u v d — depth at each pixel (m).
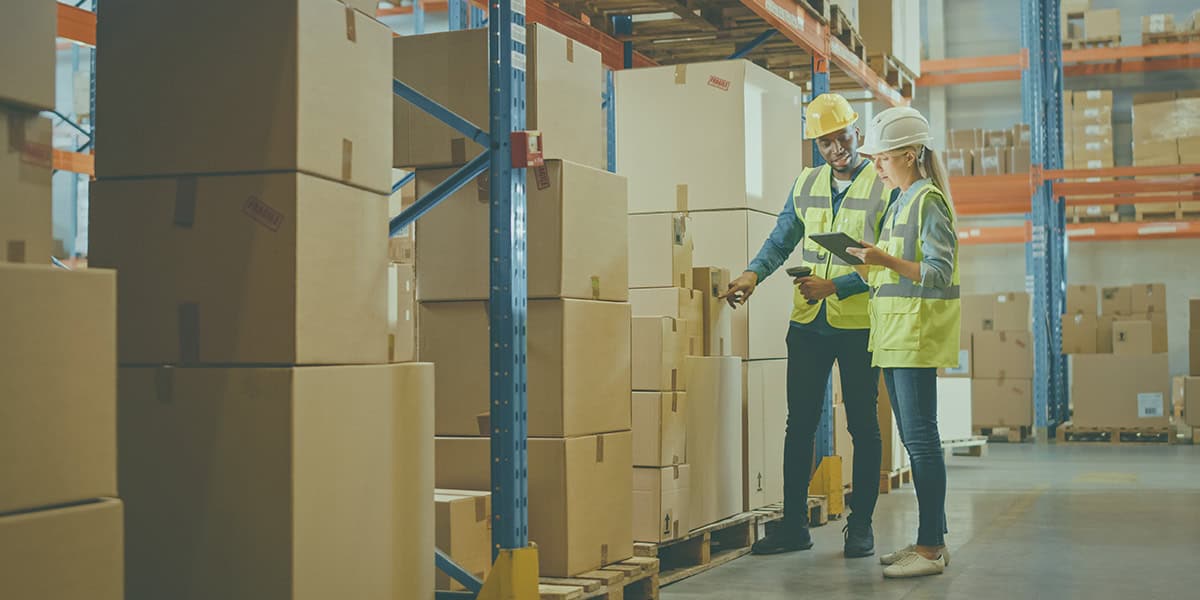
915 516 6.37
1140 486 7.80
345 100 2.83
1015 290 15.40
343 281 2.81
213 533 2.66
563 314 3.72
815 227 5.14
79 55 14.83
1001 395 11.50
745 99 5.38
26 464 1.92
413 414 3.09
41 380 1.95
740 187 5.35
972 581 4.50
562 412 3.72
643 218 4.79
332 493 2.72
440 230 3.92
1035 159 12.66
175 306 2.73
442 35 3.93
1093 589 4.34
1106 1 15.27
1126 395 11.20
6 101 2.09
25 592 1.89
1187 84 14.88
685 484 4.61
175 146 2.75
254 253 2.66
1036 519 6.27
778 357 5.80
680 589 4.37
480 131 3.41
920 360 4.53
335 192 2.79
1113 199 13.71
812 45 6.42
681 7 6.14
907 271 4.47
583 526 3.81
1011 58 14.91
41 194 2.19
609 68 6.44
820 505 5.95
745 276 5.05
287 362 2.63
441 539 3.45
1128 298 11.98
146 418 2.72
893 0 8.50
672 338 4.52
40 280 1.95
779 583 4.48
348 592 2.79
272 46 2.66
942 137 15.64
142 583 2.72
